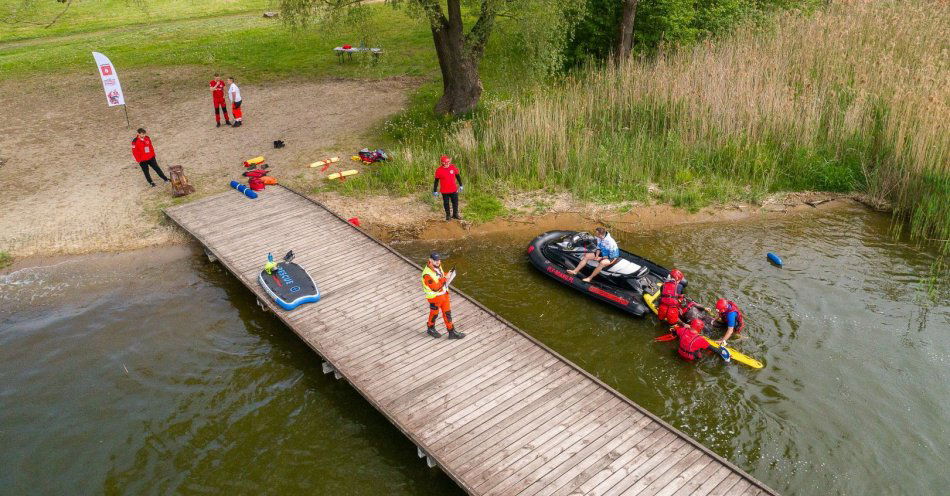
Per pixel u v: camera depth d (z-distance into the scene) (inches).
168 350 440.5
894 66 728.3
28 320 471.2
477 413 350.6
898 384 386.6
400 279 490.9
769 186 653.3
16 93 1011.9
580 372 385.1
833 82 749.3
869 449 341.4
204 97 973.2
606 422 345.1
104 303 490.6
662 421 342.6
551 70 847.7
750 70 728.3
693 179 665.6
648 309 459.8
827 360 407.8
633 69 797.9
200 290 508.7
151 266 537.3
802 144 679.7
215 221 581.3
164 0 1745.8
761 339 428.1
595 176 673.0
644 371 405.4
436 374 382.9
